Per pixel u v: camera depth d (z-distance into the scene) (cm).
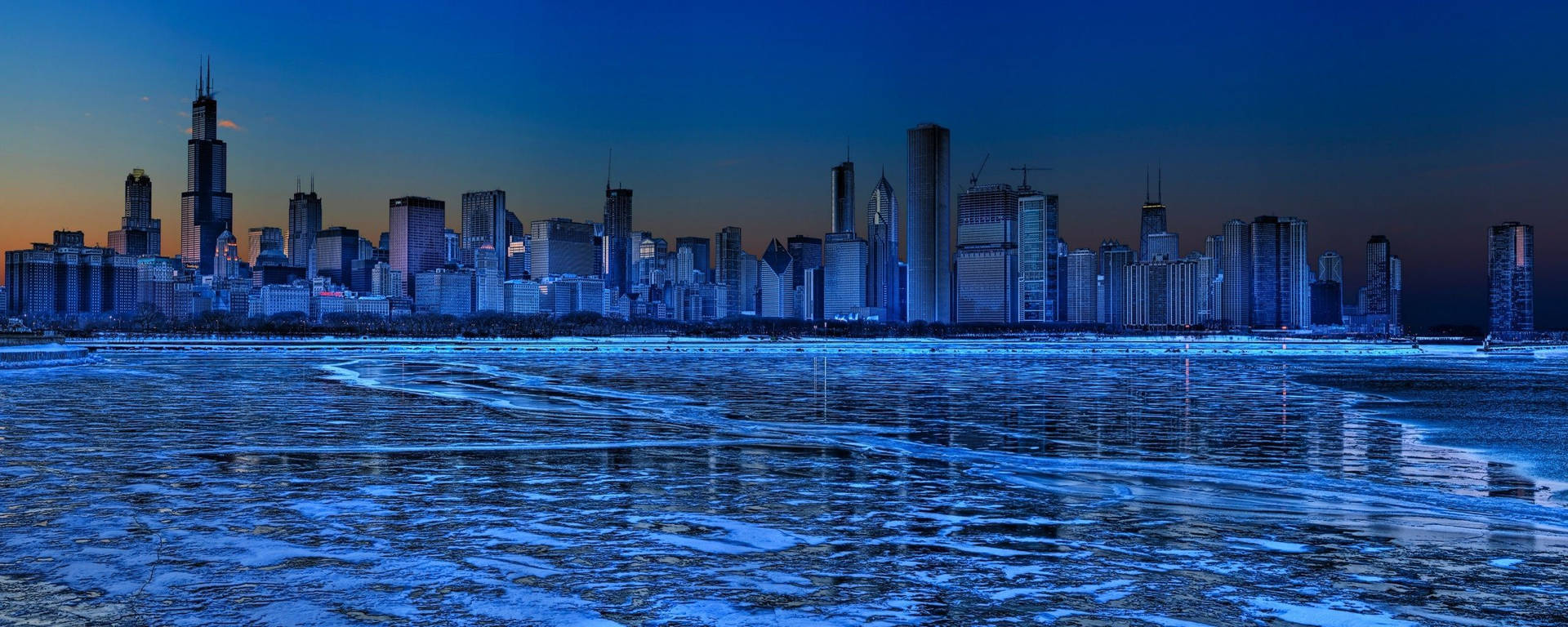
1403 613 1777
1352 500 3066
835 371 12475
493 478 3334
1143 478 3538
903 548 2286
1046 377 11250
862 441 4712
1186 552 2261
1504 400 8125
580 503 2848
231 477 3291
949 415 6259
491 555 2159
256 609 1730
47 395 7150
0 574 1952
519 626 1658
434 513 2661
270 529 2414
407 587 1886
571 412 6153
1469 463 4084
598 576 1986
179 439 4428
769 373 11956
